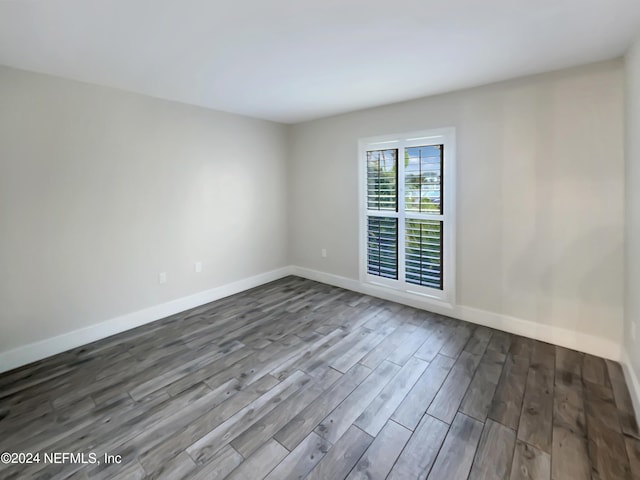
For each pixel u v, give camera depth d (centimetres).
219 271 411
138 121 324
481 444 177
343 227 436
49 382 240
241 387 231
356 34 202
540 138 276
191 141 370
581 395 216
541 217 281
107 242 311
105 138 303
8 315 258
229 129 408
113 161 310
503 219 301
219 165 401
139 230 333
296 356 271
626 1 167
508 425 190
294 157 481
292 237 501
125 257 324
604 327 260
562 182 269
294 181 486
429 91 319
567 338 277
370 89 311
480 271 320
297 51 226
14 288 260
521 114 283
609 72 243
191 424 195
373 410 205
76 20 182
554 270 279
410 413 202
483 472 160
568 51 229
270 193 468
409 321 335
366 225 411
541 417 196
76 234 291
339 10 174
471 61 246
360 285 425
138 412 206
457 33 202
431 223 350
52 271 279
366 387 229
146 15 177
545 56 237
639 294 200
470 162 315
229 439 183
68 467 166
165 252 355
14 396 224
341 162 426
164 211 352
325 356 271
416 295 371
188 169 370
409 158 360
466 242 325
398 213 376
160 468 164
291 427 191
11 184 255
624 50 228
